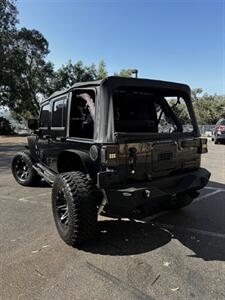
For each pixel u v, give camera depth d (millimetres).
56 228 4543
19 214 5262
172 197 4113
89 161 3943
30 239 4199
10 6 32469
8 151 15578
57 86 46062
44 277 3227
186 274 3305
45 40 42594
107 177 3660
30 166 7008
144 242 4129
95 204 3855
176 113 4906
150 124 5020
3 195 6547
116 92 4500
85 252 3822
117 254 3773
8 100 36781
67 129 4590
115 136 3727
